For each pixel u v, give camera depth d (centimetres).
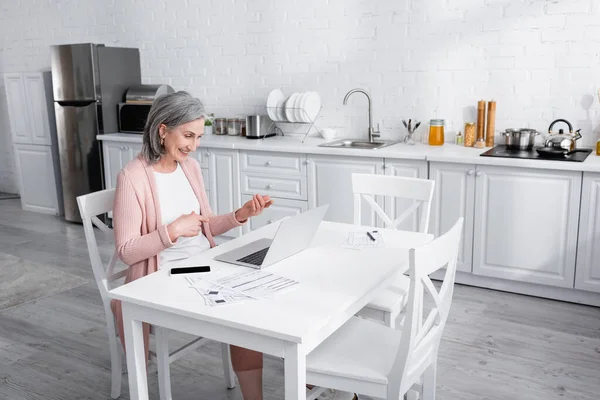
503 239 347
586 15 355
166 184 226
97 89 503
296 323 153
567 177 322
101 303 357
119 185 214
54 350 296
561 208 327
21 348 299
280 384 260
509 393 247
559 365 269
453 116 407
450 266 188
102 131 511
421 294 190
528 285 351
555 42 366
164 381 222
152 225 218
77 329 320
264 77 481
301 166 407
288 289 176
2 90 646
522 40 376
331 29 442
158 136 218
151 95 502
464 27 392
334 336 200
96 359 287
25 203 595
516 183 336
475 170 346
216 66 502
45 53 607
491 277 361
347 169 388
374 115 437
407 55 416
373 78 432
